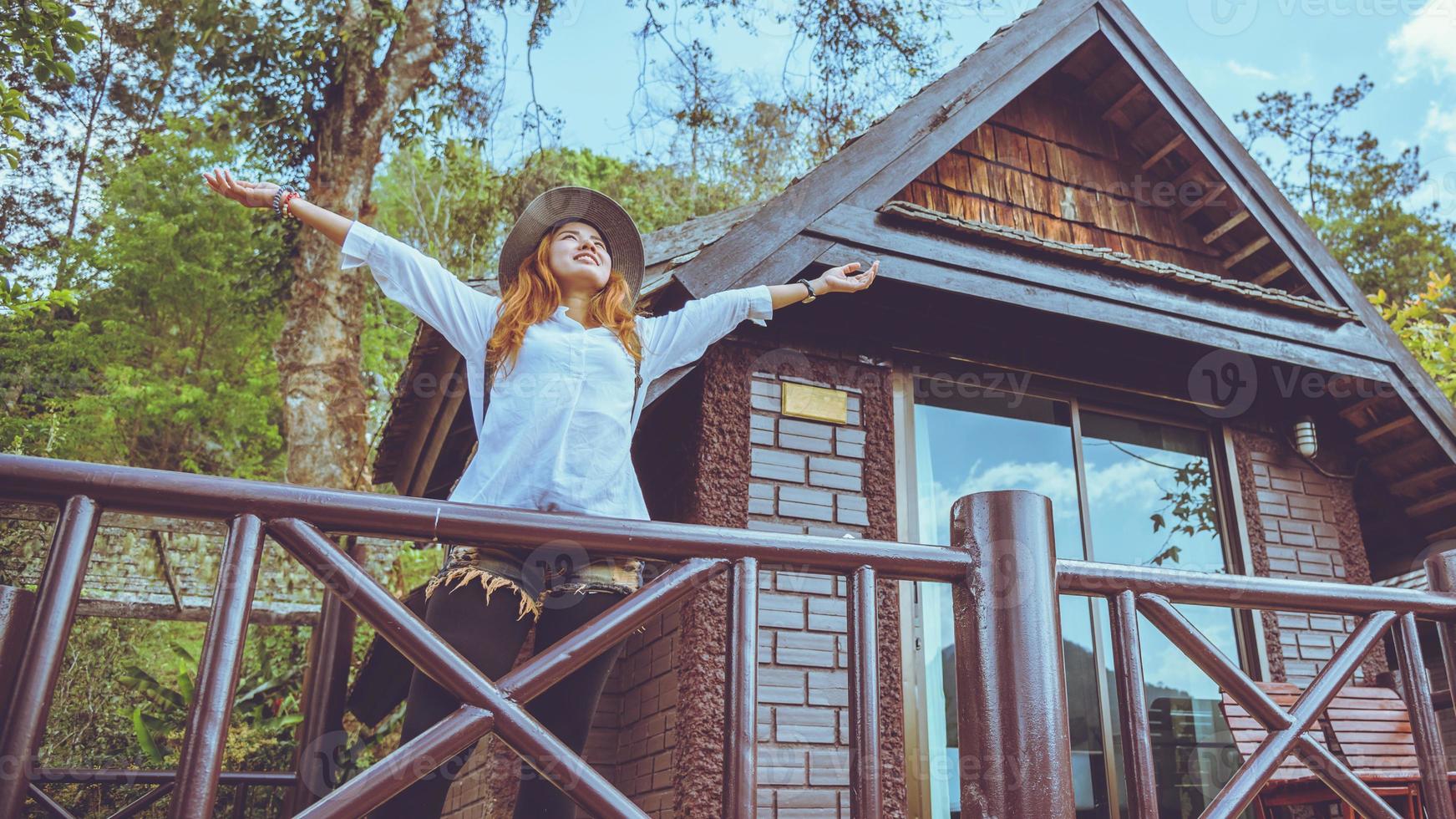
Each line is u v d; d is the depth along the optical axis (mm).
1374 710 4504
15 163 6055
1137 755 1599
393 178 18156
